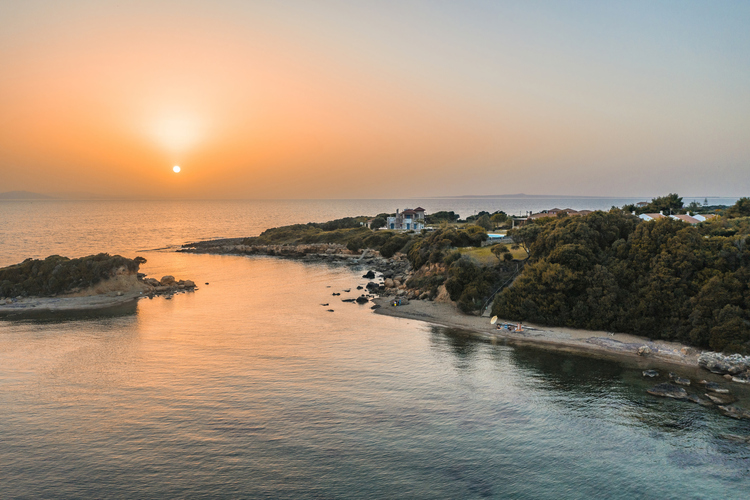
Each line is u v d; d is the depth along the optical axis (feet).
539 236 266.16
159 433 123.95
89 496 98.58
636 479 104.78
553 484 103.24
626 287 222.28
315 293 334.24
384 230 638.94
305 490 100.58
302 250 586.45
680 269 207.62
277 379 162.81
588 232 246.47
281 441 120.37
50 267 322.55
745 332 173.88
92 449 116.26
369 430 126.62
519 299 239.30
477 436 123.85
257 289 351.67
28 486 101.91
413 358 186.19
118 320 254.47
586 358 184.75
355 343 207.62
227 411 137.18
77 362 180.96
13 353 193.36
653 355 186.09
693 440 120.88
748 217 363.35
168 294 331.98
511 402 144.46
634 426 128.67
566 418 133.69
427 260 356.18
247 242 648.79
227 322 248.32
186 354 191.01
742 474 106.11
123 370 171.53
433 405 142.31
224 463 110.32
